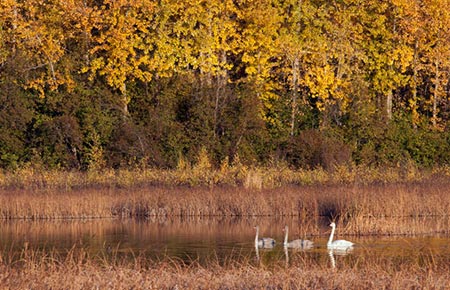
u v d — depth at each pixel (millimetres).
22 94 74000
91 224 53344
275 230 49500
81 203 57562
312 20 76500
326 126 76250
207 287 30109
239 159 70312
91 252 40969
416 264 33969
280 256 39469
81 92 74312
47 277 31094
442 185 62312
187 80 75375
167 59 73750
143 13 73125
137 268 33625
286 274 31547
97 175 65625
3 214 57125
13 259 38156
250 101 74500
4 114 72750
